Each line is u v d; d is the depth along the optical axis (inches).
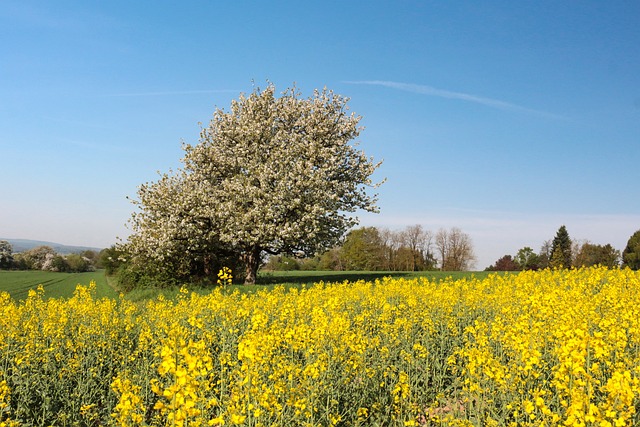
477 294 611.2
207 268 1338.6
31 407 359.3
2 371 371.2
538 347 350.0
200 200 1178.6
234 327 454.9
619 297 573.6
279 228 1131.3
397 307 578.2
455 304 581.9
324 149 1211.2
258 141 1234.6
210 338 439.8
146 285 1248.2
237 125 1270.9
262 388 264.4
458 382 366.0
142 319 580.7
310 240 1183.6
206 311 530.9
